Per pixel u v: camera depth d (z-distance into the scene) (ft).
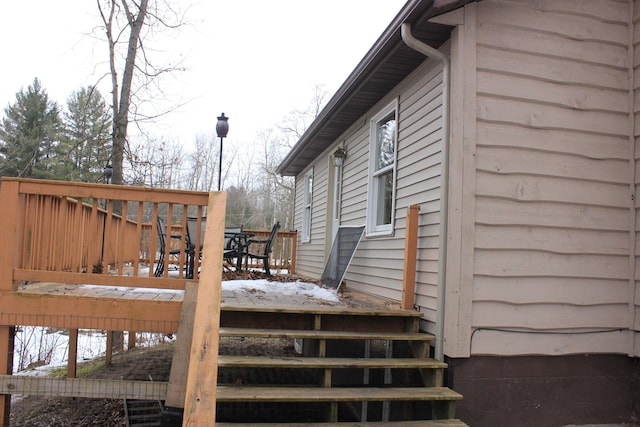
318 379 12.75
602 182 13.26
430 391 11.25
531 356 12.42
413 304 14.14
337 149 25.39
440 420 10.71
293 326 12.96
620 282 13.25
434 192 13.94
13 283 12.15
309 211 36.68
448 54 13.60
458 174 12.09
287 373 15.66
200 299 7.48
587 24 13.39
